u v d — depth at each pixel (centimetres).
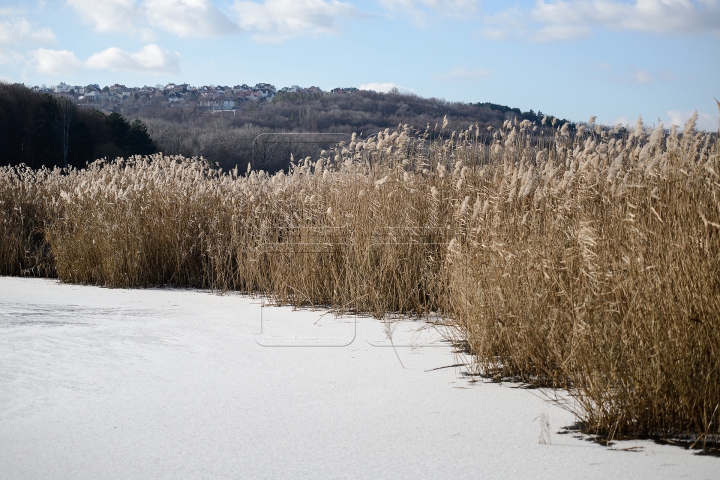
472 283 491
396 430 332
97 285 919
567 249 424
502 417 351
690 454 296
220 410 363
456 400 382
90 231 951
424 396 390
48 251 1051
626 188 430
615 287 346
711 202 375
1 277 995
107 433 327
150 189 997
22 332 555
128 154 2981
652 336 327
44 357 475
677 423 324
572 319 376
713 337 316
